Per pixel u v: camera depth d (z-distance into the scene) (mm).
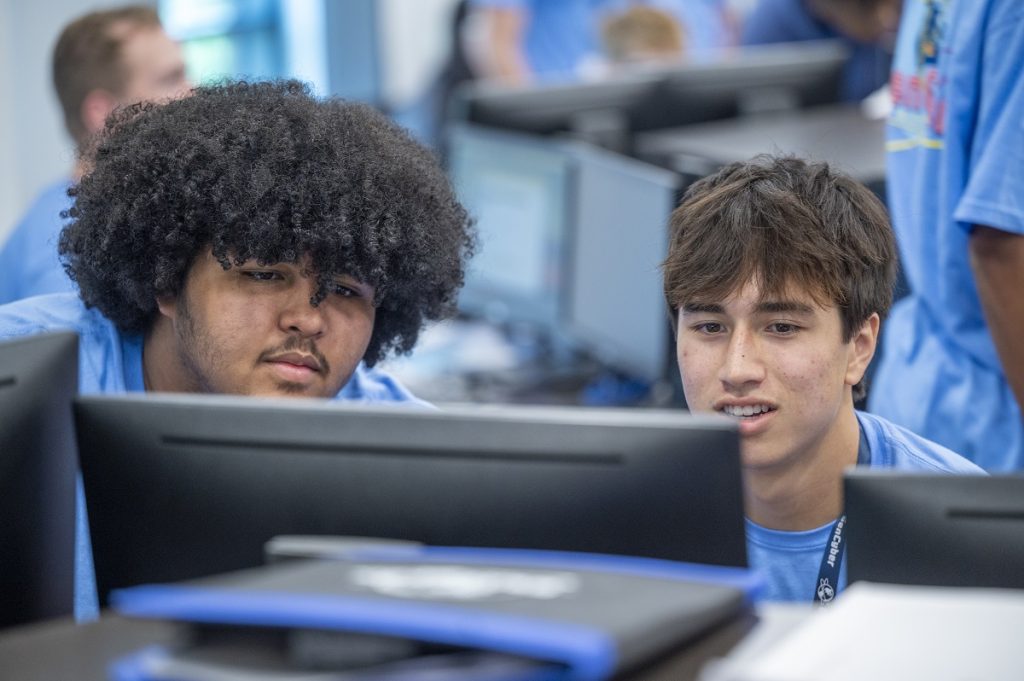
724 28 8625
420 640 1298
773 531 2473
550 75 8086
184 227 2430
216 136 2424
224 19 7840
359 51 8172
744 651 1363
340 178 2393
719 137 5184
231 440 1784
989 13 3076
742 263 2373
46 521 1841
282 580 1400
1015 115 3016
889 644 1332
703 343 2455
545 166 5156
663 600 1393
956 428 3439
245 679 1287
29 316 2682
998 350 3170
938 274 3387
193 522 1803
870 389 3908
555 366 5500
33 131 7234
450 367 5477
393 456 1736
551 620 1292
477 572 1446
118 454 1821
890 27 6953
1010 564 1654
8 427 1780
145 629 1498
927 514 1688
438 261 2605
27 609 1836
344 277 2434
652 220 4668
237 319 2414
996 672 1270
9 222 7230
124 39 4707
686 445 1680
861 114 5910
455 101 5574
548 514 1702
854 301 2408
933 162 3316
